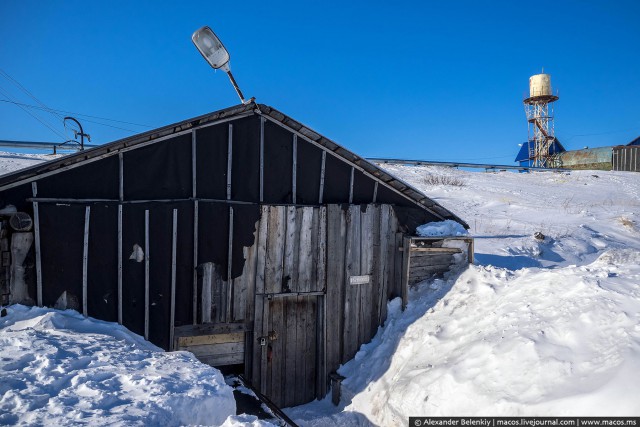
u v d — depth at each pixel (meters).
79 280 7.25
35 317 6.68
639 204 21.89
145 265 7.71
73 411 3.80
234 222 8.44
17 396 3.99
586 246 14.12
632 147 36.25
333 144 9.14
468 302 8.03
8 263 6.83
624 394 3.99
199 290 8.17
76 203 7.23
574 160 40.12
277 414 7.29
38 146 20.33
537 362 5.06
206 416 4.40
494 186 25.47
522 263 12.02
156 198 7.89
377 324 9.52
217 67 8.45
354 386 8.25
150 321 7.77
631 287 5.82
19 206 6.91
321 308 9.23
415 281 9.58
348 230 9.33
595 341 4.95
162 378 4.75
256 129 8.72
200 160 8.23
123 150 7.57
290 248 8.90
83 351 5.43
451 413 5.39
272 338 8.73
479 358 5.79
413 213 10.16
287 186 9.05
